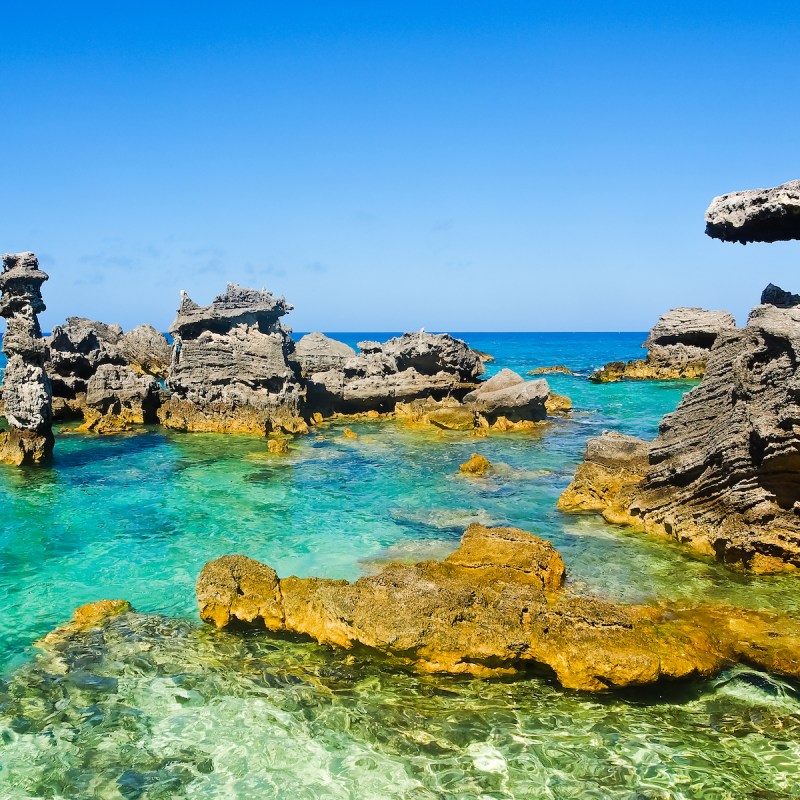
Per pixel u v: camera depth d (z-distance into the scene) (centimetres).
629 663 1141
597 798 927
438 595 1277
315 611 1348
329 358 4903
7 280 2823
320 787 957
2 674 1242
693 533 1786
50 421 3025
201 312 4103
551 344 18738
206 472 2803
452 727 1085
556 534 1925
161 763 1007
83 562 1803
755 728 1062
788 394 1537
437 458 3064
